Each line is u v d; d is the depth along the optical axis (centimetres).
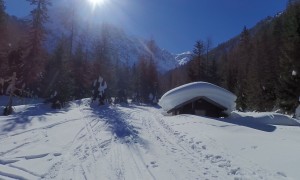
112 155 1164
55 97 3462
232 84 6319
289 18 3500
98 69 5109
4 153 1094
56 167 969
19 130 1546
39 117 2111
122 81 6281
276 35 5512
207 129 1748
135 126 2005
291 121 2428
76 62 5522
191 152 1259
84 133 1592
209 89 2775
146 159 1123
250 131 1683
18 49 3862
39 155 1098
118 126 1938
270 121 2411
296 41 3148
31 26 3697
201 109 2823
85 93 5484
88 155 1145
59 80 3678
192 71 5878
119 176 914
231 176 936
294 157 1051
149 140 1505
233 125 1892
